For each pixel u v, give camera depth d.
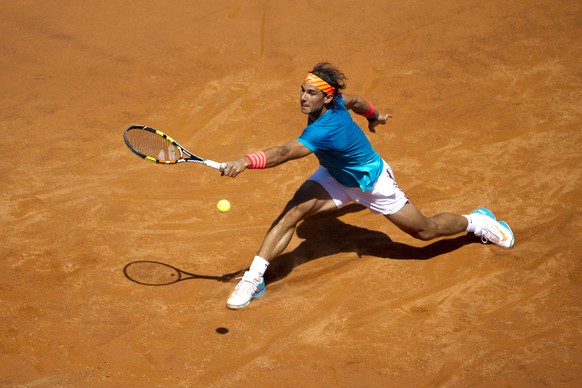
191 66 38.72
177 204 29.05
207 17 42.91
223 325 22.83
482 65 39.47
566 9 44.84
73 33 41.09
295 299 24.17
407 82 38.03
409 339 22.42
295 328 22.81
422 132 34.25
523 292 24.55
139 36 41.03
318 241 27.27
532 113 35.62
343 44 40.94
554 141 33.53
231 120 34.84
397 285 24.91
